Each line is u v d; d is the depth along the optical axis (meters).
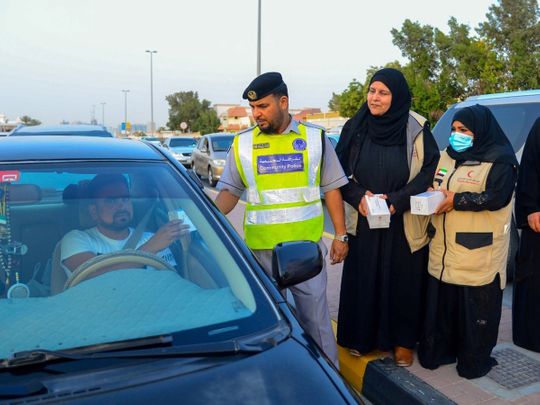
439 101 25.44
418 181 3.35
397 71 3.32
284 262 2.17
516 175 3.26
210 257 2.16
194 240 2.23
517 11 33.53
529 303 3.72
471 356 3.37
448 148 3.46
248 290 2.03
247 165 3.15
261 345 1.80
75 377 1.62
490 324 3.34
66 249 2.16
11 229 2.19
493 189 3.16
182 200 2.36
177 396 1.57
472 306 3.31
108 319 1.88
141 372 1.65
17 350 1.74
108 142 2.70
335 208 3.39
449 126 5.78
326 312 3.22
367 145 3.44
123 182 2.34
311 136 3.18
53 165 2.33
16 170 2.29
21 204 2.21
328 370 1.79
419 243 3.42
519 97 5.39
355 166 3.47
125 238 2.25
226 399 1.58
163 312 1.93
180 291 2.03
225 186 3.27
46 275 2.09
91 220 2.24
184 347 1.77
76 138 2.72
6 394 1.55
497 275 3.32
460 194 3.19
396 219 3.43
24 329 1.82
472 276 3.27
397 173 3.36
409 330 3.54
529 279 3.70
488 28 34.03
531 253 3.66
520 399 3.18
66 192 2.28
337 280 5.68
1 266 2.09
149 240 2.24
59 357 1.68
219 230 2.26
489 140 3.29
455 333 3.53
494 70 24.75
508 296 5.27
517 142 5.27
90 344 1.77
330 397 1.66
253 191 3.18
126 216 2.27
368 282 3.52
